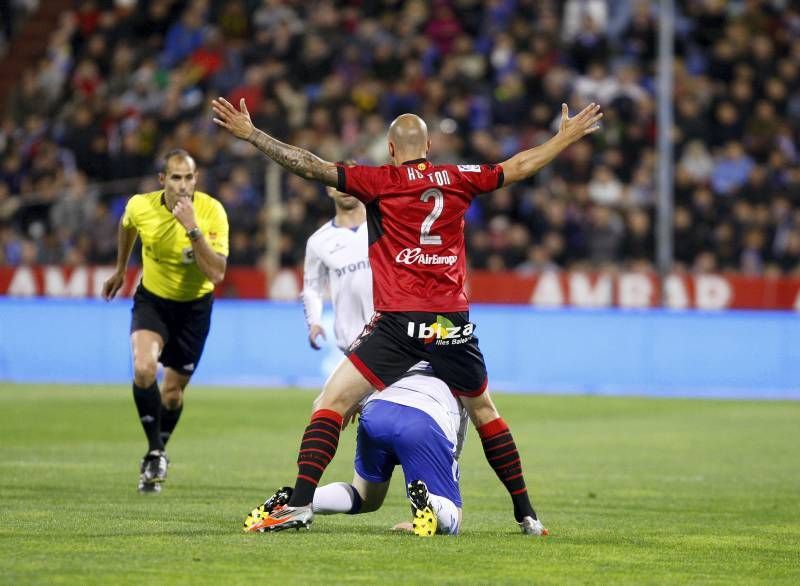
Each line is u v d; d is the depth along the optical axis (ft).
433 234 72.59
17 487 95.66
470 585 58.13
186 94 258.57
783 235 220.23
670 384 199.82
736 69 246.27
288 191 232.32
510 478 75.41
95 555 63.67
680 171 227.61
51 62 286.46
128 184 243.60
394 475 109.81
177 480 102.94
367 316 94.89
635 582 60.18
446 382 73.97
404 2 272.72
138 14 282.97
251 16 277.23
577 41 250.98
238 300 217.97
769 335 197.47
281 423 151.94
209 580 57.93
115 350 211.61
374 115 244.22
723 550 70.79
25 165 258.98
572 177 228.43
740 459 123.34
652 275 208.33
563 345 202.59
